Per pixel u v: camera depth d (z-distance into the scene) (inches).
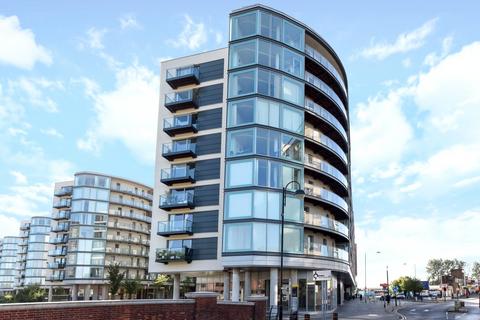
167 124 1899.6
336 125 2053.4
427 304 2536.9
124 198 4099.4
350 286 3752.5
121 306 777.6
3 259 6968.5
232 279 1702.8
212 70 1866.4
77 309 700.0
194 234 1753.2
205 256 1712.6
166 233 1763.0
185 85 1908.2
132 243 4033.0
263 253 1541.6
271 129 1659.7
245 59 1715.1
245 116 1659.7
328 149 1939.0
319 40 1968.5
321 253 1739.7
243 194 1593.3
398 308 2096.5
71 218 3848.4
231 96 1700.3
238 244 1561.3
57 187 4175.7
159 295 3782.0
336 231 1919.3
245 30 1744.6
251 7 1750.7
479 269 5802.2
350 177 2815.0
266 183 1604.3
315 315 1590.8
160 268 1791.3
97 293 3799.2
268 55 1721.2
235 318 1013.8
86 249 3767.2
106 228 3890.3
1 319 594.9
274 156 1641.2
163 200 1845.5
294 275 1722.4
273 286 1583.4
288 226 1615.4
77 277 3678.6
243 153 1630.2
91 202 3885.3
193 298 930.1
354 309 1969.7
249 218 1558.8
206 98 1851.6
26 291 3823.8
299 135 1733.5
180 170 1814.7
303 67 1819.6
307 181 1876.2
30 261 5369.1
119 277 3058.6
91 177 3939.5
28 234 5797.2
